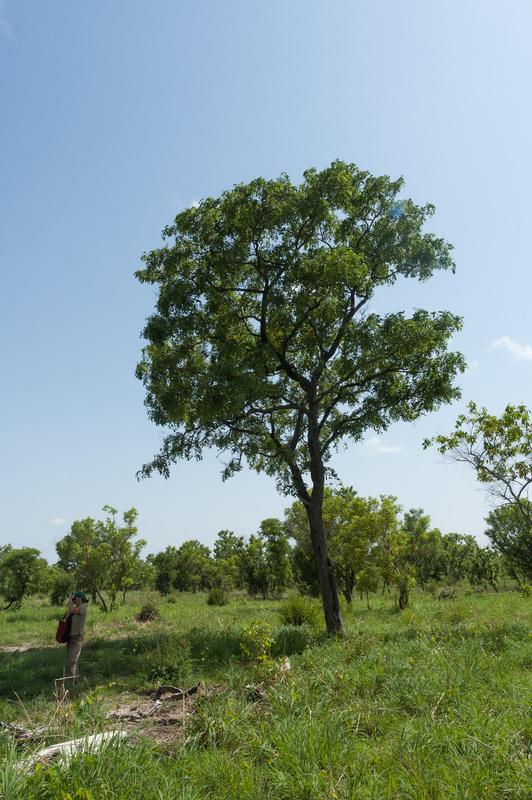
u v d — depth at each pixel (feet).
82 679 33.19
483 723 17.63
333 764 14.99
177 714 21.95
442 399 52.65
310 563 111.24
